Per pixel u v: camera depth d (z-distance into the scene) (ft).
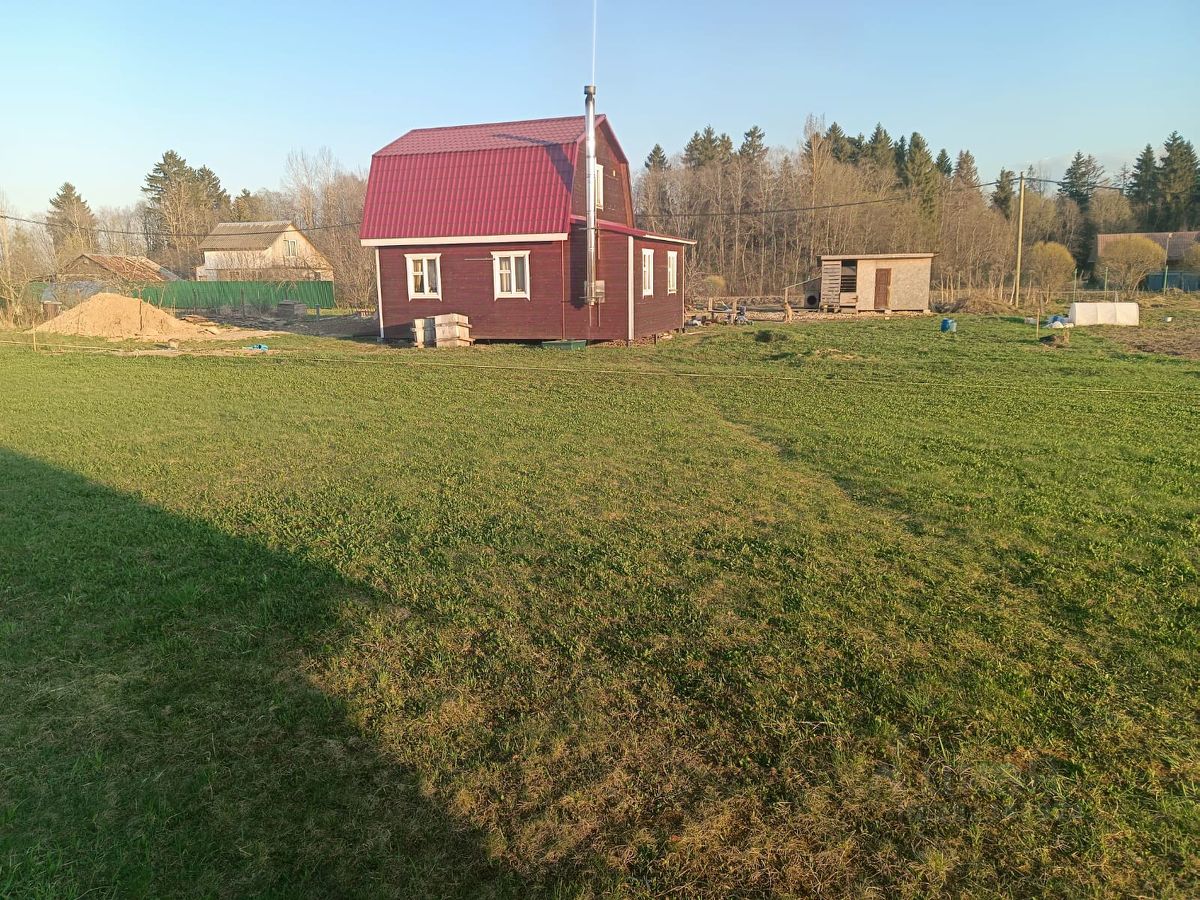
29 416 41.04
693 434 35.70
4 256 107.24
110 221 272.92
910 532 21.91
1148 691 13.61
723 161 267.59
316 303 141.28
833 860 10.04
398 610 17.11
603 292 76.18
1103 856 9.99
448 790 11.40
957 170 322.14
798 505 24.52
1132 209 243.40
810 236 186.80
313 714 13.24
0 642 15.62
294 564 19.69
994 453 31.19
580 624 16.33
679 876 9.84
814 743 12.35
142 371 59.72
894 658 14.78
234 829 10.61
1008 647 15.20
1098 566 19.21
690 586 18.17
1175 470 28.43
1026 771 11.65
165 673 14.56
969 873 9.77
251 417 40.55
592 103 71.87
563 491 26.25
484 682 14.23
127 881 9.67
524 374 57.00
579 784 11.51
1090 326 92.22
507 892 9.61
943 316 111.45
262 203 278.87
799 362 61.77
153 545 21.12
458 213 79.10
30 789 11.33
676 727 12.83
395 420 39.47
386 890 9.61
